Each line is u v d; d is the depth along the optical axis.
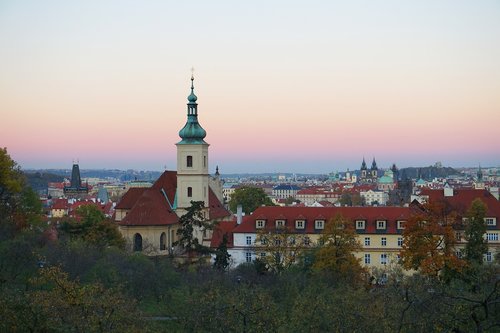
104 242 154.75
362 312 76.12
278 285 107.12
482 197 173.38
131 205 199.38
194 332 78.75
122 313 71.62
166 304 94.50
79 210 195.12
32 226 157.75
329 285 112.44
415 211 161.00
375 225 160.25
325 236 129.38
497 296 62.38
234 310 76.81
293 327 77.12
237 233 166.25
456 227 136.88
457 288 87.62
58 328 69.25
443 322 63.88
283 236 137.88
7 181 148.50
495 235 162.50
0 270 100.38
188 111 193.38
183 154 191.50
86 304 71.06
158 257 151.50
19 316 71.06
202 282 107.44
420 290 81.38
